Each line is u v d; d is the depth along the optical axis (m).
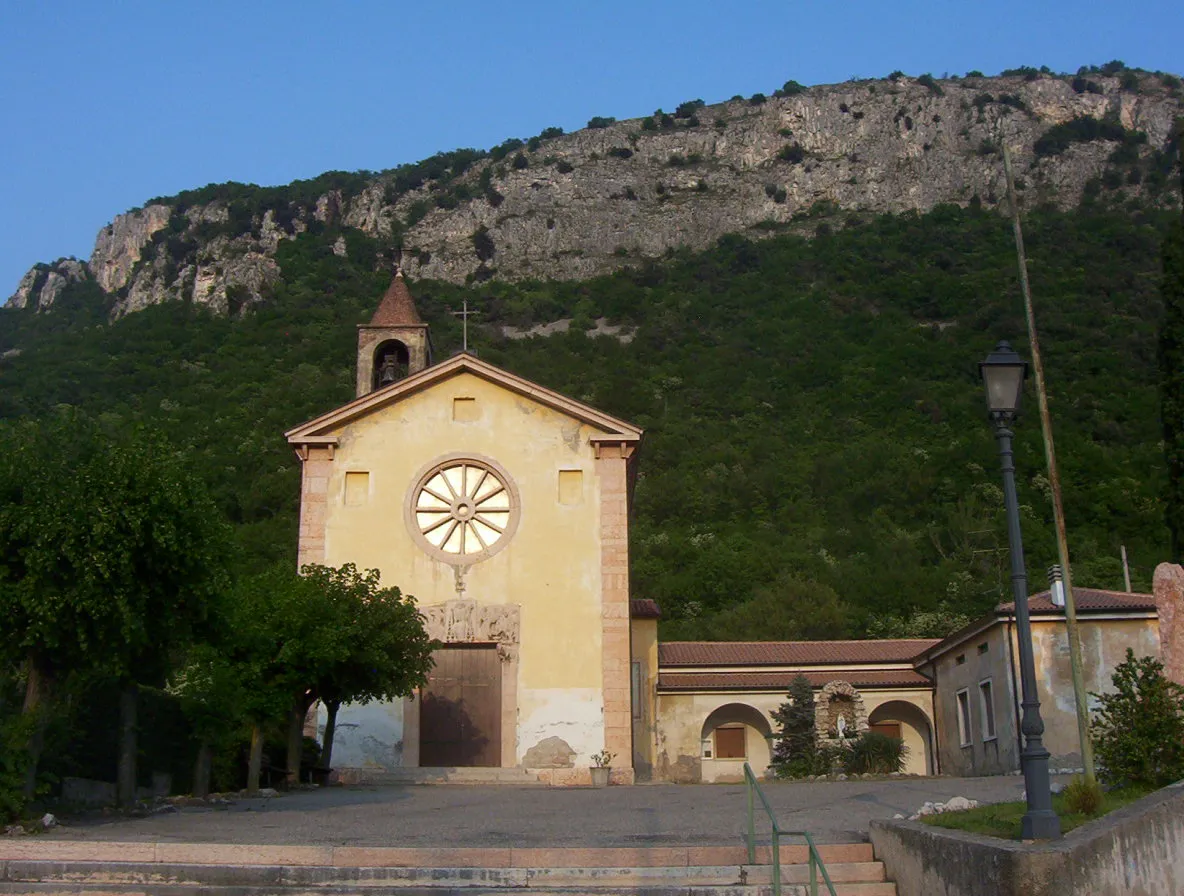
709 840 16.30
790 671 40.78
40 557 17.44
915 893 13.89
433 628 31.67
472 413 33.59
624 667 31.34
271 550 64.88
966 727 36.50
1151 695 18.11
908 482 89.12
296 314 149.12
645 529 86.75
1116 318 118.00
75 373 121.38
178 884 14.04
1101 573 67.00
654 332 149.12
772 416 114.69
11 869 14.19
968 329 125.94
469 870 14.25
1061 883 11.92
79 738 21.58
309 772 29.23
